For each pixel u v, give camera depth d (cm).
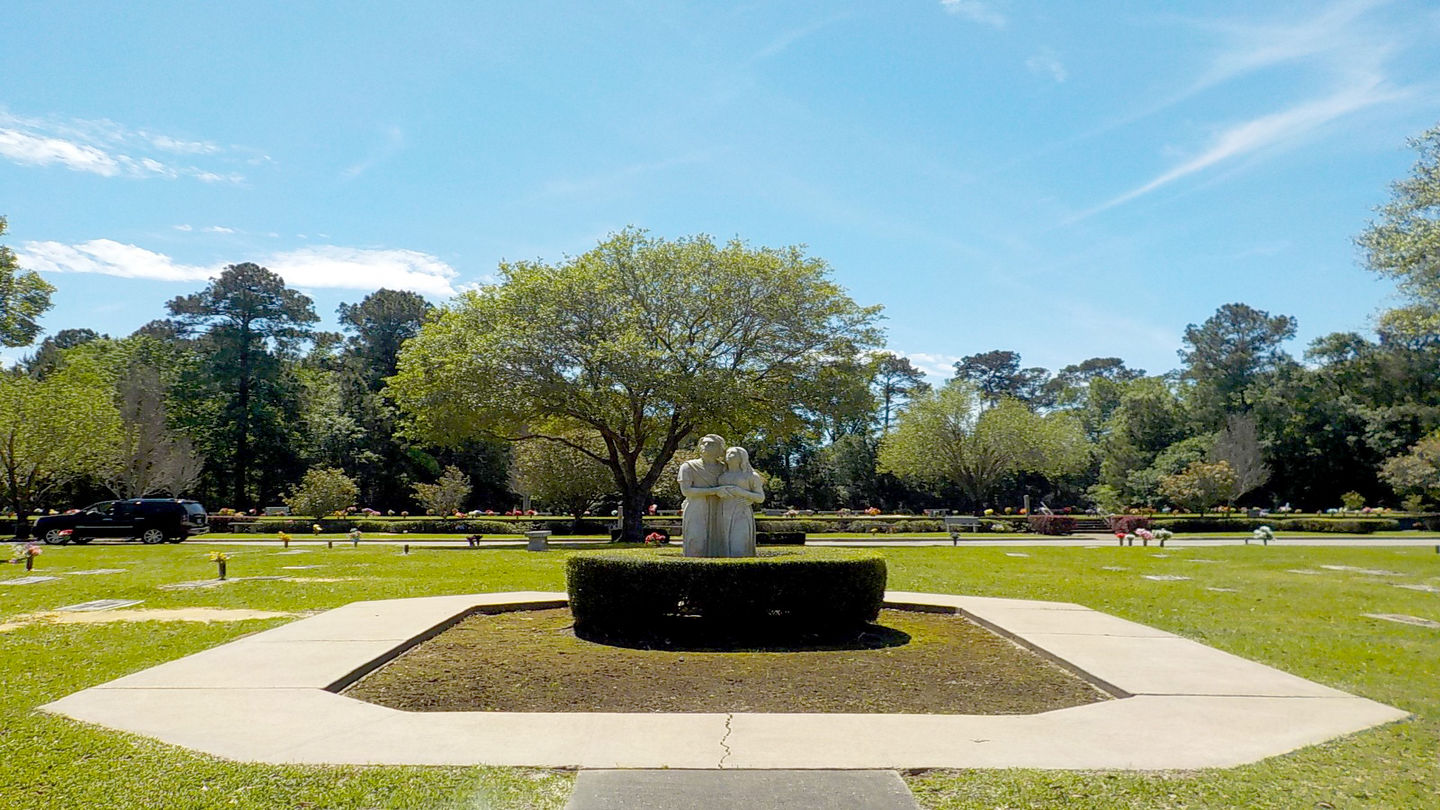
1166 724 545
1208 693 627
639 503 2966
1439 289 2373
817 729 525
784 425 2967
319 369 6109
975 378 8162
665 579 871
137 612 1059
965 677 697
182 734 515
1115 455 5734
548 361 2759
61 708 575
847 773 445
